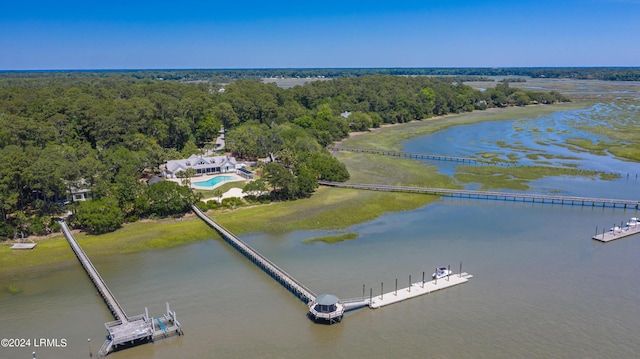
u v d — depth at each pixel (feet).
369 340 170.60
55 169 285.64
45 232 272.72
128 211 303.27
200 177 397.60
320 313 179.42
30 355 163.84
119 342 164.96
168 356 163.43
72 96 513.86
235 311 191.11
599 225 285.84
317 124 581.94
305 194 349.41
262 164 411.75
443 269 217.56
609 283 210.59
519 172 415.03
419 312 188.14
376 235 271.28
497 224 288.10
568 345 165.68
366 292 203.41
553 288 206.18
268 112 591.37
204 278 220.02
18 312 191.72
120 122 419.33
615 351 162.20
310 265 231.71
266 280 217.97
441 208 319.88
